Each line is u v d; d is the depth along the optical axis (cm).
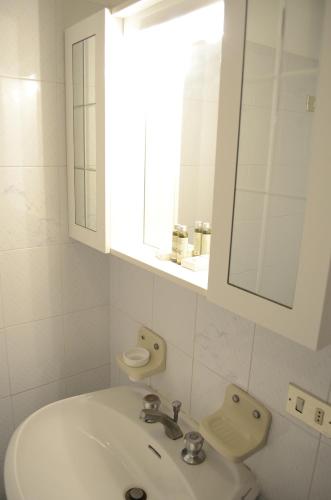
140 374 125
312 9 61
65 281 148
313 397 86
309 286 62
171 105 120
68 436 122
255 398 101
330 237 58
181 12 98
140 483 110
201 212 116
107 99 110
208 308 111
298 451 92
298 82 64
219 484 99
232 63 70
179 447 110
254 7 67
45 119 130
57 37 126
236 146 72
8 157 126
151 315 135
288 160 66
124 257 116
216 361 111
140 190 124
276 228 69
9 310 138
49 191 137
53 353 152
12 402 147
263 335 96
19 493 96
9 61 120
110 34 107
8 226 131
